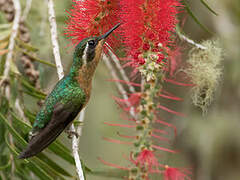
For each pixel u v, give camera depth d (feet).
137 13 16.63
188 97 27.35
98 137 30.19
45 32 25.82
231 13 26.89
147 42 16.71
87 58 20.08
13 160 19.80
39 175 18.44
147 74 16.60
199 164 29.19
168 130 27.37
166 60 18.19
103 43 18.86
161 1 16.60
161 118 25.66
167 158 23.54
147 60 16.61
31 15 26.55
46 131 19.42
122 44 18.54
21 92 20.57
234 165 29.37
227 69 27.78
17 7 23.07
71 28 18.79
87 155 30.01
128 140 28.35
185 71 19.69
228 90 28.71
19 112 20.22
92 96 29.78
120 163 25.14
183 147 28.94
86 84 20.75
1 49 21.34
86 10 18.20
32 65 23.16
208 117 29.27
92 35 18.94
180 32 19.58
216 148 29.40
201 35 25.80
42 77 23.58
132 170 18.04
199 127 28.91
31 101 21.66
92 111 29.91
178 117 28.02
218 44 19.89
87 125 30.12
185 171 19.02
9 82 20.22
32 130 20.13
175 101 27.58
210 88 19.51
